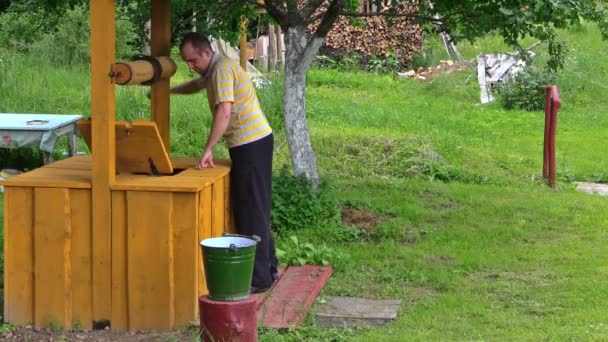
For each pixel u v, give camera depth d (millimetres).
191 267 7441
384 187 14500
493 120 21594
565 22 11805
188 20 12383
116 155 7840
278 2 12438
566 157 17797
